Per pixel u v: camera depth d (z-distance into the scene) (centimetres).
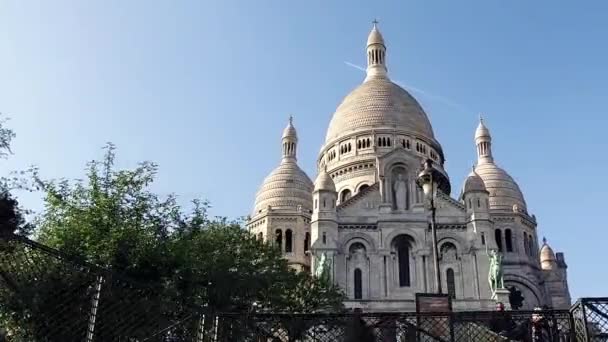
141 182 4244
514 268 9519
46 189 4066
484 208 7994
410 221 8012
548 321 1956
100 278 1877
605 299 1822
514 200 10162
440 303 2234
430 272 7750
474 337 1973
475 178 8206
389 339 1984
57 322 1884
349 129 10956
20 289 1842
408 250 7994
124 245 3781
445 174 10869
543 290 9838
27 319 1886
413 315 1975
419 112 11362
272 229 9531
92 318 1812
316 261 7700
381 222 8019
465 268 7762
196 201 4584
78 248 3722
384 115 10925
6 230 1770
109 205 4000
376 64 12325
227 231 5062
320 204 8025
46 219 3975
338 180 10350
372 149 10562
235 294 4262
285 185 10056
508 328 1966
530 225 10144
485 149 11038
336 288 5812
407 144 10725
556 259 10231
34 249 1859
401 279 7850
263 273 4697
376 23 12850
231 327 2039
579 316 1862
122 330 1911
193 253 4184
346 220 8088
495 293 7162
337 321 2009
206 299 4003
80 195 4106
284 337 2095
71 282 1905
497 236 9825
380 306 7069
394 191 8306
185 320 2034
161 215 4284
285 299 5050
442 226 8000
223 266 4278
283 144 10881
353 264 7894
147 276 3762
